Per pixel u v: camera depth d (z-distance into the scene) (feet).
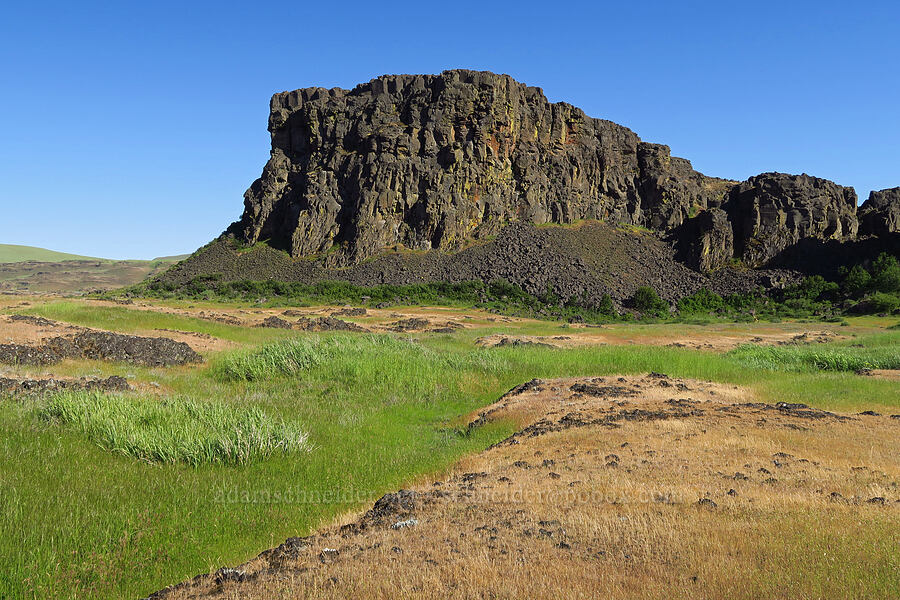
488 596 16.98
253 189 395.55
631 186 418.31
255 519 30.66
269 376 74.95
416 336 138.82
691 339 148.77
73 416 44.32
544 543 21.18
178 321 131.85
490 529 22.88
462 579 18.17
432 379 72.90
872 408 53.21
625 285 318.65
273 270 328.49
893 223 344.49
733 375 82.02
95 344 81.05
